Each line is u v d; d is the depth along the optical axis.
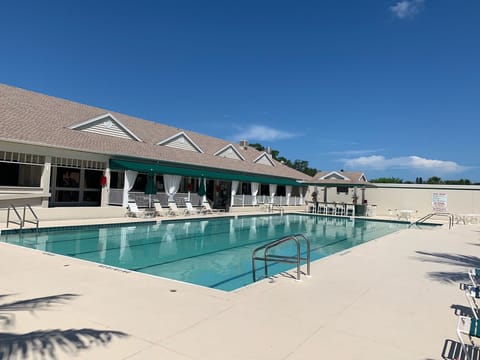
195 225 23.84
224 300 6.60
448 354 4.61
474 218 31.91
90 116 27.19
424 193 36.59
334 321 5.71
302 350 4.62
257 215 32.41
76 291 6.88
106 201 22.53
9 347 4.37
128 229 19.80
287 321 5.64
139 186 29.70
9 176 22.02
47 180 19.25
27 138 18.08
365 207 36.72
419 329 5.48
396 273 9.44
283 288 7.62
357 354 4.55
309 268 9.08
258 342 4.81
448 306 6.67
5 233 14.85
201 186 29.81
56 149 19.64
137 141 27.89
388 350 4.70
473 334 4.26
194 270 11.81
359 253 12.61
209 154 35.03
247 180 33.94
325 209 36.62
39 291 6.81
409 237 18.03
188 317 5.66
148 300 6.45
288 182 40.97
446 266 10.56
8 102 22.20
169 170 25.62
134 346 4.54
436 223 28.77
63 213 19.56
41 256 9.99
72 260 9.61
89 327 5.10
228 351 4.50
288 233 22.69
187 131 38.59
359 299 6.98
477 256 12.62
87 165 21.73
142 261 12.77
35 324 5.15
